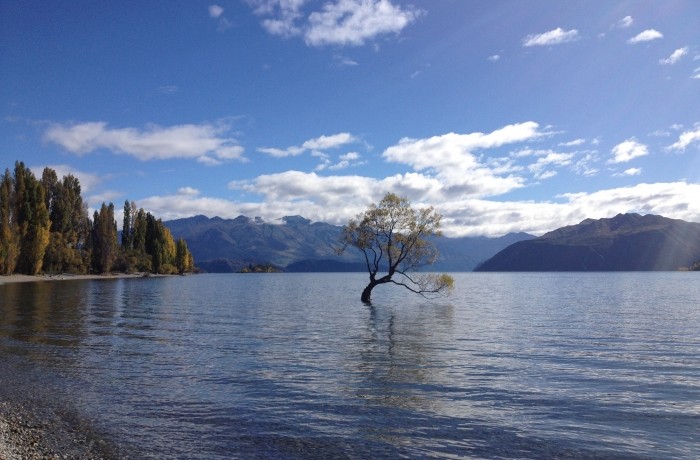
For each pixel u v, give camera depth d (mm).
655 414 16312
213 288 116938
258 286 139375
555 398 18078
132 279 155875
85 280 133250
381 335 34781
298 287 133375
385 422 15203
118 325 39031
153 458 12320
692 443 13781
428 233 61219
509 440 13852
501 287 130250
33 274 117562
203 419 15312
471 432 14430
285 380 20500
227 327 39219
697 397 18391
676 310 57812
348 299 78250
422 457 12617
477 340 32500
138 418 15289
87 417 15305
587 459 12648
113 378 20484
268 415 15758
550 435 14281
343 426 14797
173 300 71000
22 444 12977
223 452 12742
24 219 115812
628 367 23859
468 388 19422
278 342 31156
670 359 26047
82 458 12242
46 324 38156
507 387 19656
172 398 17531
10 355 25031
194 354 26484
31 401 16844
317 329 38250
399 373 22000
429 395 18328
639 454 12992
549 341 32281
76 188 156625
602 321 45219
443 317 48469
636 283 154500
